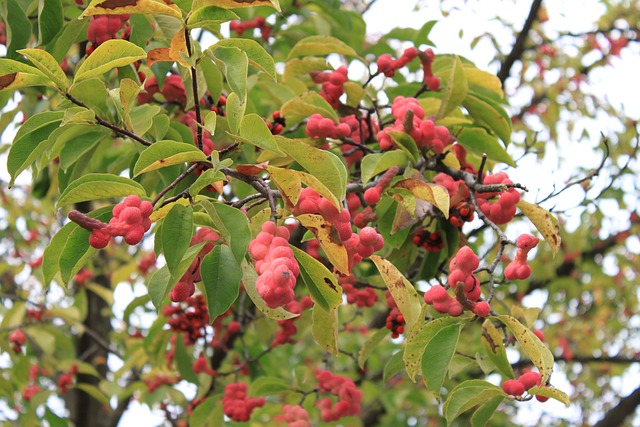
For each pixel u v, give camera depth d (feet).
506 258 18.17
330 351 8.18
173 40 7.25
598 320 25.62
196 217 7.30
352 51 11.61
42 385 20.89
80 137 9.01
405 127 9.15
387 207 9.59
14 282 22.13
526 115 23.20
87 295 19.63
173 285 7.31
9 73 7.31
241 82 7.30
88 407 17.79
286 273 6.06
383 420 22.49
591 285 23.52
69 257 7.18
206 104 11.51
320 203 7.01
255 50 7.78
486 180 9.45
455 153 10.77
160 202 7.18
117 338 19.77
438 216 9.96
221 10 7.09
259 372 14.42
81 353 19.51
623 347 26.55
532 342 7.61
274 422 13.97
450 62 12.47
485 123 11.14
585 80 22.24
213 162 6.78
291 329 13.26
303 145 7.05
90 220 6.43
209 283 7.27
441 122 10.84
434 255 10.40
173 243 6.79
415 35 14.94
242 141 7.26
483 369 8.98
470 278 7.81
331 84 11.00
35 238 23.77
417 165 9.55
